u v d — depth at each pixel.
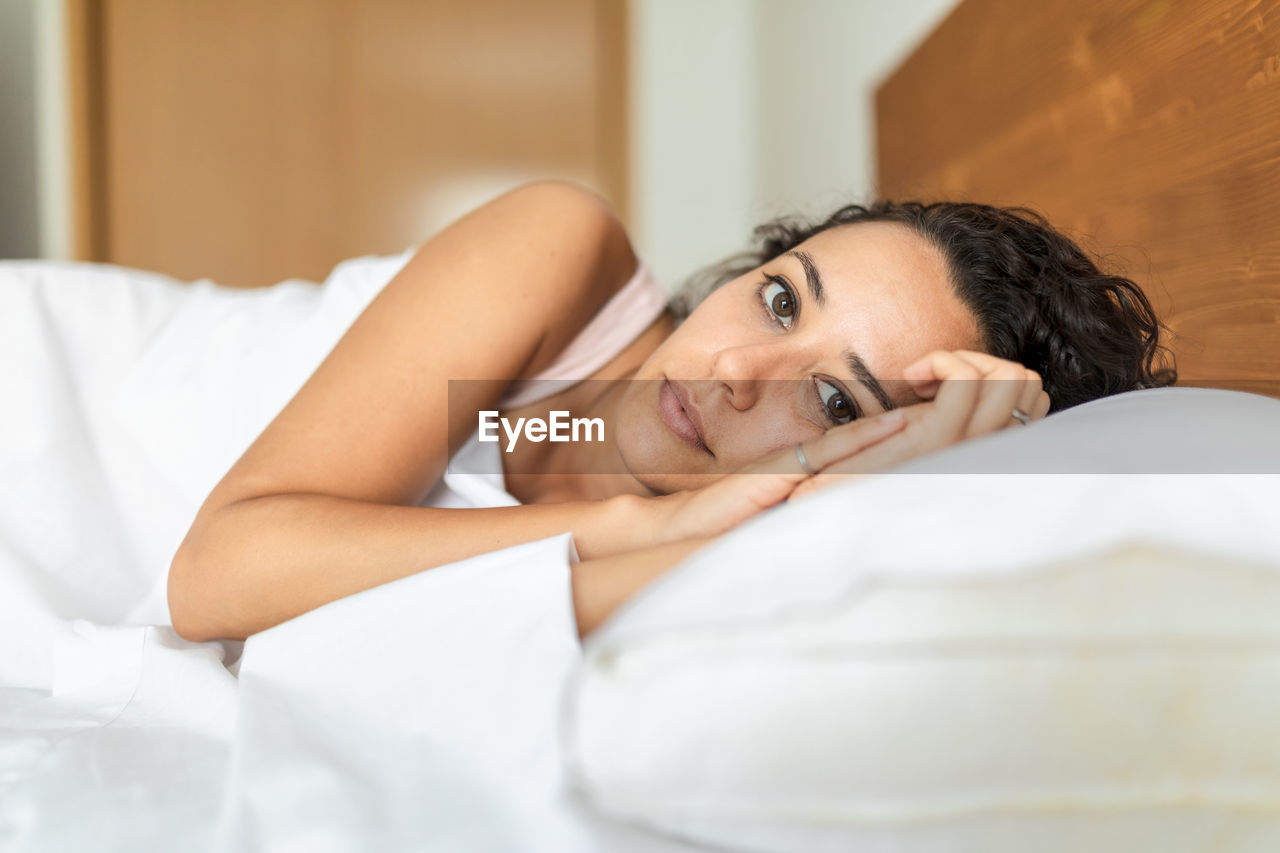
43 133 2.61
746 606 0.31
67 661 0.60
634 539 0.63
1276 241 0.66
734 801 0.31
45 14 2.59
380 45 2.79
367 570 0.62
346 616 0.51
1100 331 0.79
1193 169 0.76
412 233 2.82
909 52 1.53
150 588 0.79
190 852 0.40
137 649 0.59
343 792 0.40
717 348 0.79
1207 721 0.31
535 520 0.65
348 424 0.73
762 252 1.13
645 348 1.01
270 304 1.03
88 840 0.41
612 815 0.32
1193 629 0.30
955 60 1.32
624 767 0.30
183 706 0.55
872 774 0.30
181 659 0.58
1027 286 0.79
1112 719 0.30
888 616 0.30
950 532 0.31
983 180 1.23
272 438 0.72
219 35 2.72
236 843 0.38
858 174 1.88
